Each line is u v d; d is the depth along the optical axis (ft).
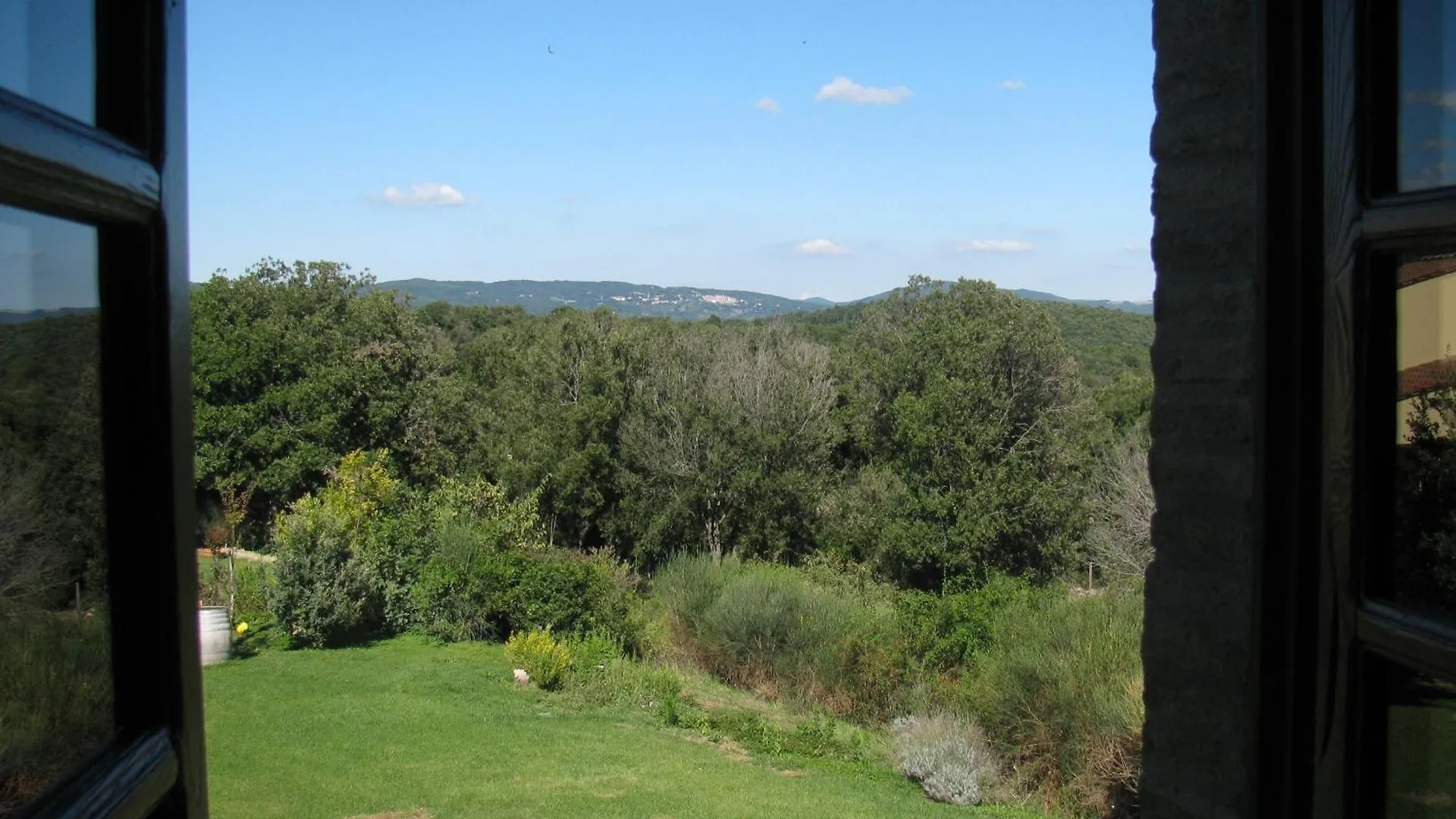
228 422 91.97
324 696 42.34
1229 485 5.41
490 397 118.73
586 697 47.75
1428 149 3.42
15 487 2.47
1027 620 44.68
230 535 71.46
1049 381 96.43
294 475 91.81
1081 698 39.45
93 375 2.81
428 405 103.09
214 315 94.63
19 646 2.47
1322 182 3.98
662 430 102.37
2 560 2.42
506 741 38.55
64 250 2.68
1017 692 41.29
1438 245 3.35
